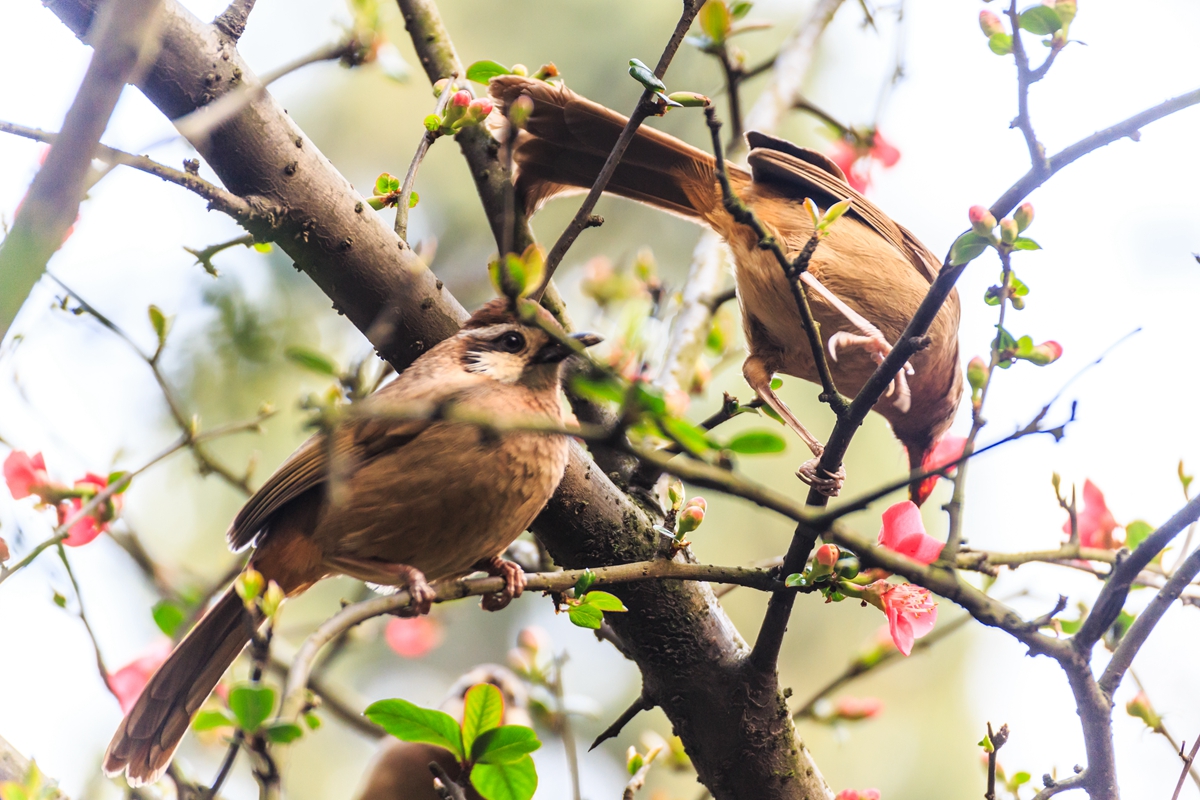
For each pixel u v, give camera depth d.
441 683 13.44
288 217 6.28
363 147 14.35
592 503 6.65
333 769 12.29
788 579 5.61
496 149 7.68
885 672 14.45
